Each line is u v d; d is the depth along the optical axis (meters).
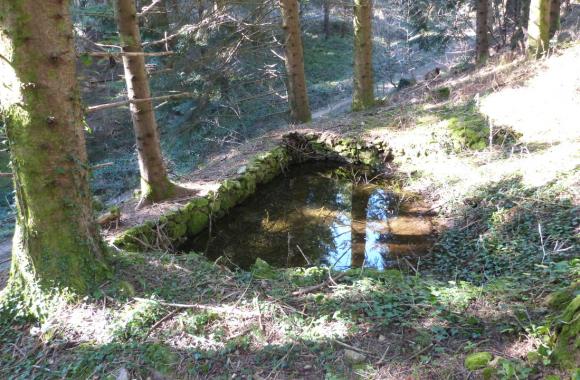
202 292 4.02
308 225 7.42
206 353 3.28
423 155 8.91
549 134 7.41
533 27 9.84
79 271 3.79
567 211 5.26
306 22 18.42
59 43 3.41
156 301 3.75
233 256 6.56
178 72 11.49
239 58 12.66
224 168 8.88
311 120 11.77
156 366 3.23
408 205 7.68
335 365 3.09
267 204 8.30
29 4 3.23
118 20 5.79
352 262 6.14
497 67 10.84
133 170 12.70
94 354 3.34
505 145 7.86
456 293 3.69
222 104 13.16
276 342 3.35
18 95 3.36
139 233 5.86
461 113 9.38
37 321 3.72
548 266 4.21
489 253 5.39
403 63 18.36
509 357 2.85
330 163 10.29
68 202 3.70
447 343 3.16
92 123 13.34
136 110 6.36
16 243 3.76
